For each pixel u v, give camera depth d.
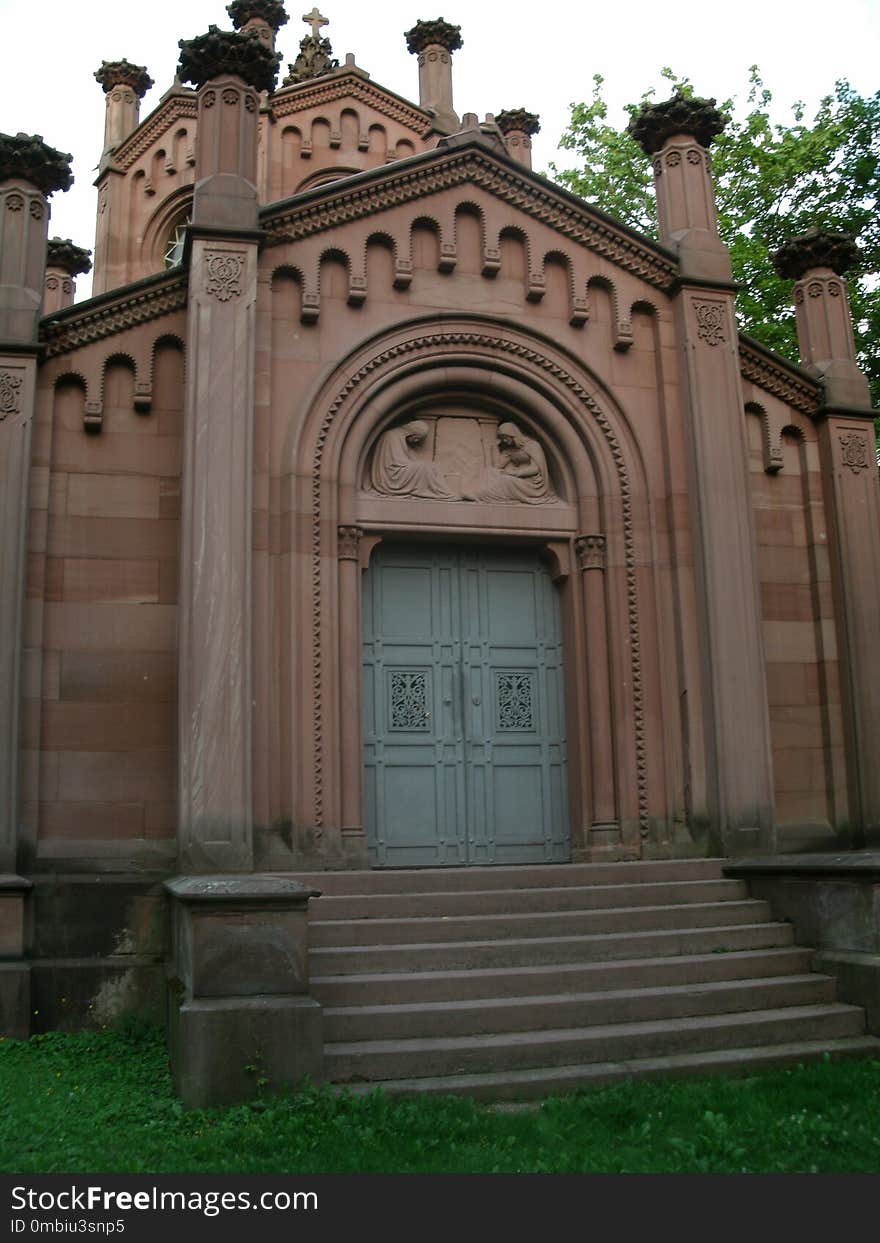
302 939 7.23
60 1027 9.16
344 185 11.44
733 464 11.77
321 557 10.81
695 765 11.17
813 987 8.66
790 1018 8.19
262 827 10.00
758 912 9.67
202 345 10.37
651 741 11.34
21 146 10.68
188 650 9.77
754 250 21.31
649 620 11.61
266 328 11.04
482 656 12.01
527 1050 7.48
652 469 11.95
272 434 10.91
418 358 11.59
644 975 8.52
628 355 12.20
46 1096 7.16
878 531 12.57
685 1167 5.70
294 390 11.09
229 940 7.12
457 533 11.61
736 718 11.10
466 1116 6.50
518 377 11.91
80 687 10.21
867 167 20.58
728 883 9.97
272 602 10.59
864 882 8.77
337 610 10.85
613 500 11.84
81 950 9.58
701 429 11.77
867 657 12.10
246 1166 5.74
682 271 12.18
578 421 11.98
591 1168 5.70
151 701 10.33
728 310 12.27
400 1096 6.94
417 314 11.62
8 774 9.52
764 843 10.89
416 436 11.72
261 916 7.20
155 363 10.98
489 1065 7.39
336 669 10.69
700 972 8.68
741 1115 6.50
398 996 7.96
